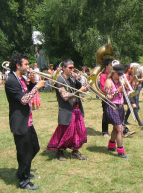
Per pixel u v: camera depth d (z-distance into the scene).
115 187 3.32
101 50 5.04
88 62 14.73
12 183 3.51
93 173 3.75
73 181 3.52
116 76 4.16
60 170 3.88
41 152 4.69
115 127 4.27
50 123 6.98
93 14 14.30
